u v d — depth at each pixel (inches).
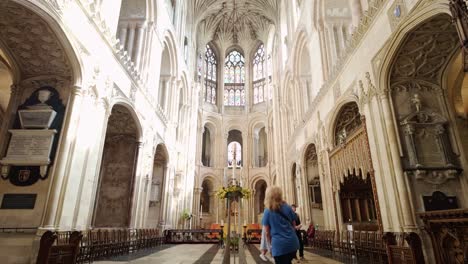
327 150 564.7
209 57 1551.4
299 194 788.0
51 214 285.9
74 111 327.6
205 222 1230.3
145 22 623.2
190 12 1169.4
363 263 321.1
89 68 356.5
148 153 596.7
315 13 667.4
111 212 534.3
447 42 317.1
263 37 1510.8
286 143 1024.2
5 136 322.7
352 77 439.2
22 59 335.0
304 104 823.1
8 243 279.0
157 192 764.0
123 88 465.4
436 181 313.6
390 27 336.2
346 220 543.8
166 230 693.3
